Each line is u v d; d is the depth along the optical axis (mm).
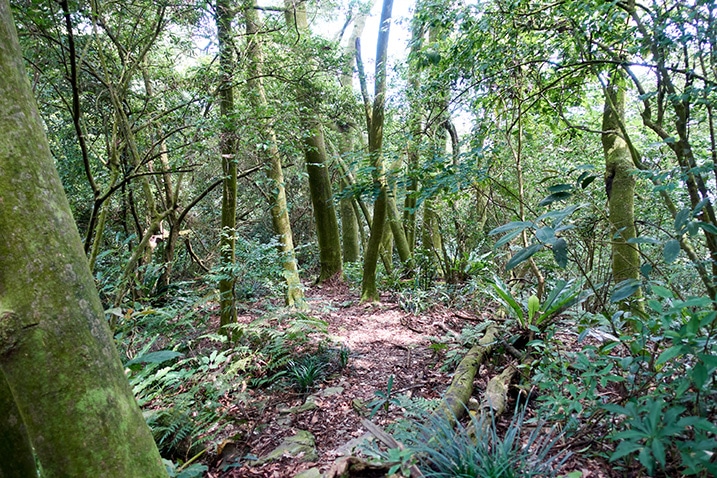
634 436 1324
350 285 8539
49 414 1018
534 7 3439
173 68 5293
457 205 7152
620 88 3844
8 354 989
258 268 5055
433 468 1881
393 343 4691
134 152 3883
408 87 5824
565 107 4637
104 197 3479
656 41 2604
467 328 4102
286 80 5066
